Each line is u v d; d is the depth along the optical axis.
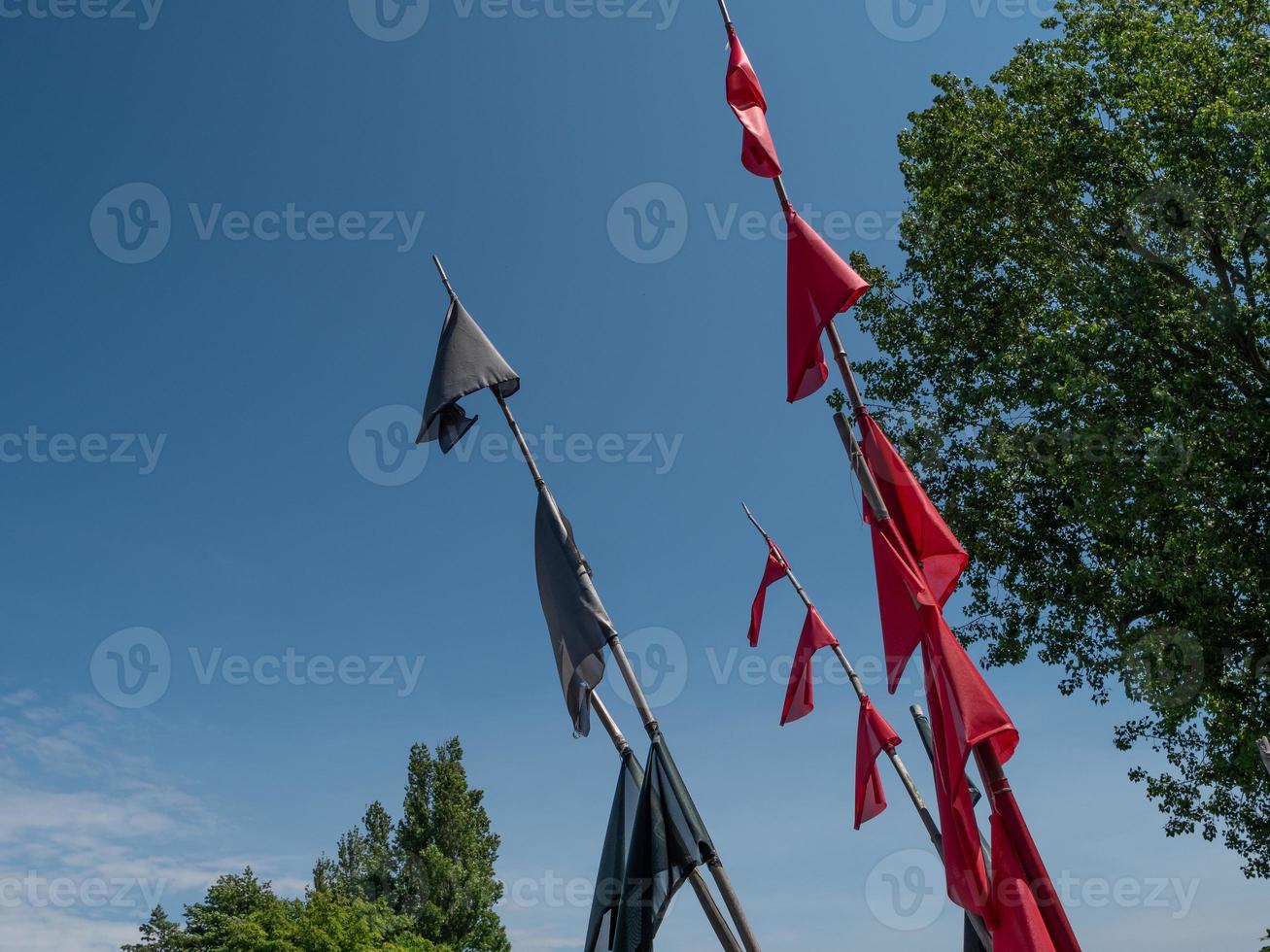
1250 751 17.42
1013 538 19.81
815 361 8.58
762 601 13.45
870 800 12.16
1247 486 16.16
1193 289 18.08
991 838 7.14
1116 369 17.83
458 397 9.40
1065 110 19.66
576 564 8.80
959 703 7.28
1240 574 16.50
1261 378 17.59
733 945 7.56
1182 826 19.75
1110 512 16.92
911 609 7.79
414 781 56.16
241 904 53.69
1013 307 20.23
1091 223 19.30
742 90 8.91
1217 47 18.73
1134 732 19.59
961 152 20.72
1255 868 19.48
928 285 21.39
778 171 8.70
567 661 8.61
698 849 7.65
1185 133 17.86
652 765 8.00
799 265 8.46
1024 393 18.47
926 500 8.07
